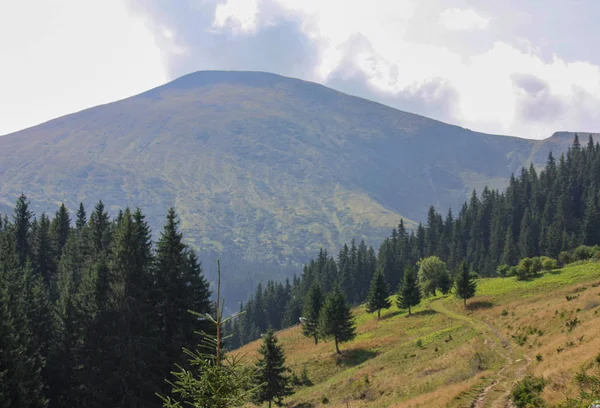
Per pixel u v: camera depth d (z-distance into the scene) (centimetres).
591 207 14850
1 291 3869
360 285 16362
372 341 8338
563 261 12088
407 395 4172
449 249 17962
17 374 3200
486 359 4428
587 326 3994
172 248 4456
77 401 4022
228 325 15750
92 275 4247
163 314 4322
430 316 9294
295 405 5547
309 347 9500
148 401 3881
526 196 18988
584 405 2077
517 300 8431
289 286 18762
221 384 1179
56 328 4478
